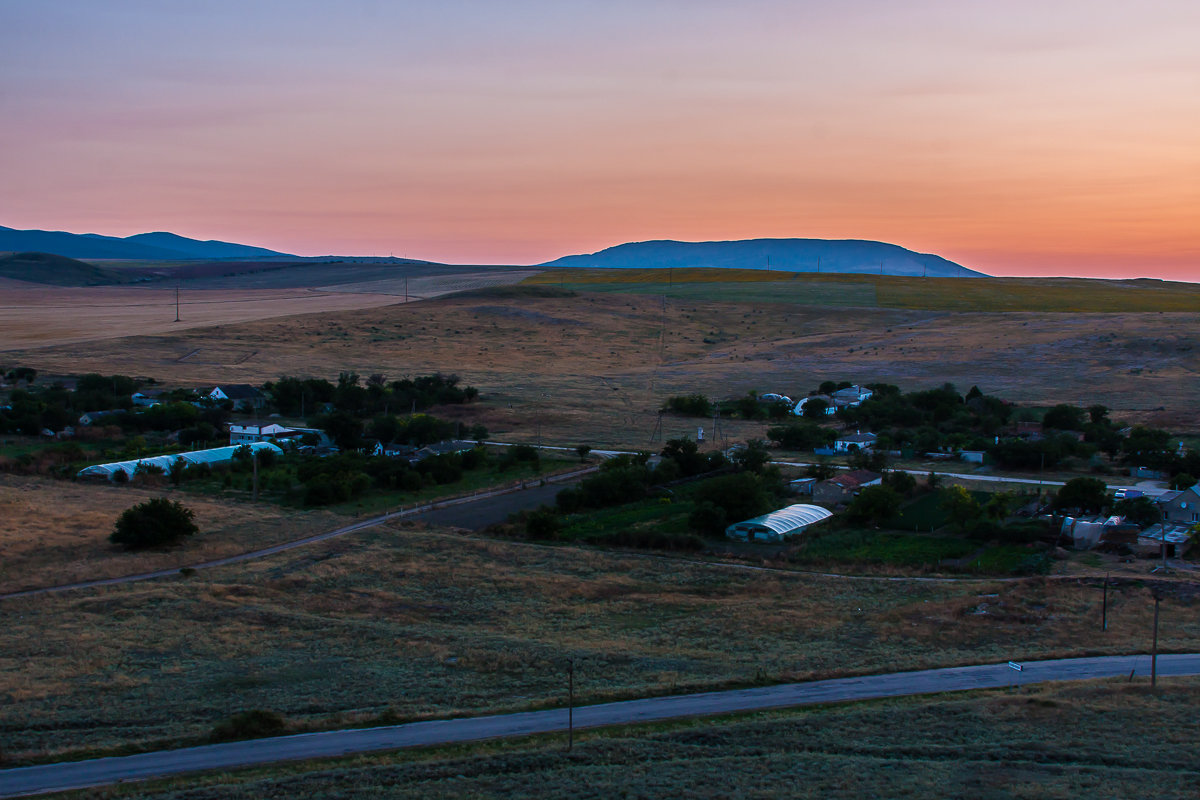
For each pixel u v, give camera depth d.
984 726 34.78
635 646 46.53
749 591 56.47
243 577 58.88
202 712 37.81
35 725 36.44
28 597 54.41
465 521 74.06
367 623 50.19
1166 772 30.56
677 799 29.41
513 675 42.25
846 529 70.56
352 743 34.59
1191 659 42.56
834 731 34.72
